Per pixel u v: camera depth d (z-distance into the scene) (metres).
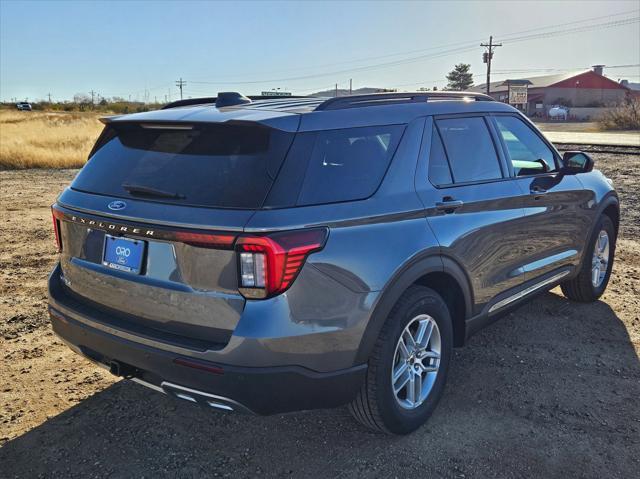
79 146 21.70
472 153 3.62
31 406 3.47
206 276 2.53
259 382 2.50
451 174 3.40
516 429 3.23
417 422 3.18
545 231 4.14
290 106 3.03
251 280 2.44
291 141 2.65
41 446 3.08
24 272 6.24
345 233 2.68
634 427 3.24
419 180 3.16
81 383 3.77
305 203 2.58
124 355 2.80
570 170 4.38
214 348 2.53
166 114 2.96
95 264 2.95
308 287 2.54
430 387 3.27
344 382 2.74
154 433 3.22
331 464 2.94
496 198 3.60
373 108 3.10
